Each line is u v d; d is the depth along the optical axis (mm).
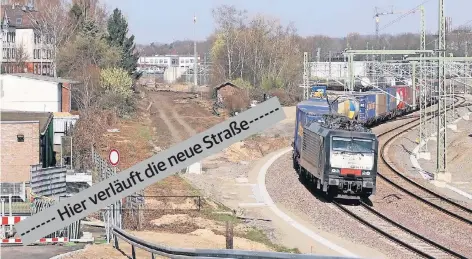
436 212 28688
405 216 28375
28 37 93062
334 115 33188
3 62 77250
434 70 67188
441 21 37938
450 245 23297
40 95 50812
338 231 25641
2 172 34031
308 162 33531
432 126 64312
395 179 37719
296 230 25875
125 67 87250
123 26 87188
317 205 30031
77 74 67625
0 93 50531
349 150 29797
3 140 33969
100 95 68438
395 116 73625
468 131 62344
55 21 76812
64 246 19125
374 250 22562
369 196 32500
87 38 73875
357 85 80875
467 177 40250
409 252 22141
